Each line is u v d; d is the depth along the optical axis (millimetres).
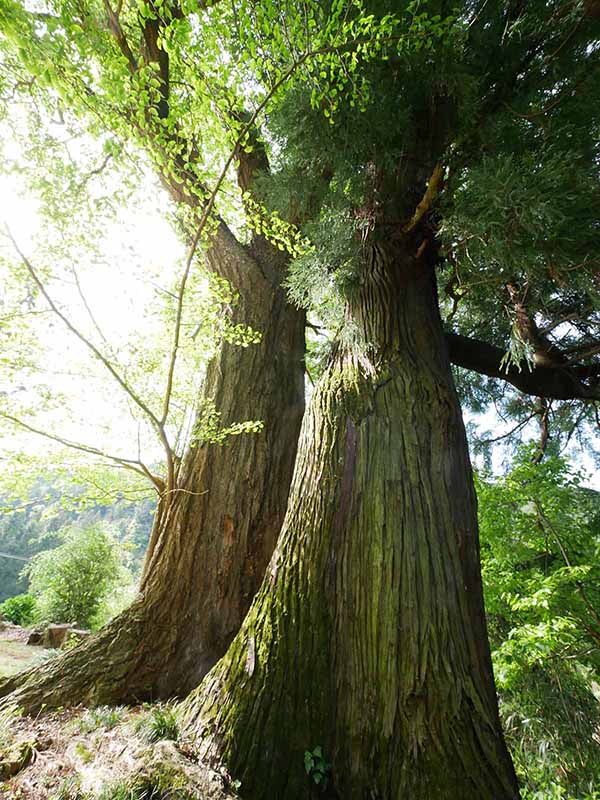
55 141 2637
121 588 10414
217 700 1973
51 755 1895
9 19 1647
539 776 2643
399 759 1634
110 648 2914
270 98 2379
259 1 2066
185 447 3883
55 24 1766
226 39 2383
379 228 2973
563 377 4359
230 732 1802
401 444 2295
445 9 2404
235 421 3818
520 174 1964
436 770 1573
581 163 2338
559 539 3549
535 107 2572
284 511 3639
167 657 2936
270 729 1808
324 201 3238
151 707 2535
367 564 2037
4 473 3164
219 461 3643
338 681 1908
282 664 1961
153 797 1485
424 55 2365
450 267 3172
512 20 2537
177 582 3197
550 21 2373
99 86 2158
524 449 4211
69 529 10164
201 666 2930
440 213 2576
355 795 1653
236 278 4531
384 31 2109
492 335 5090
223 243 4641
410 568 1974
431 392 2498
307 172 3193
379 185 2914
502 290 3598
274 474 3730
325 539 2205
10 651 6340
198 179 3211
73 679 2721
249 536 3428
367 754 1697
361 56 2492
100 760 1812
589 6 2211
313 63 2312
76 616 9031
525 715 2891
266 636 2068
